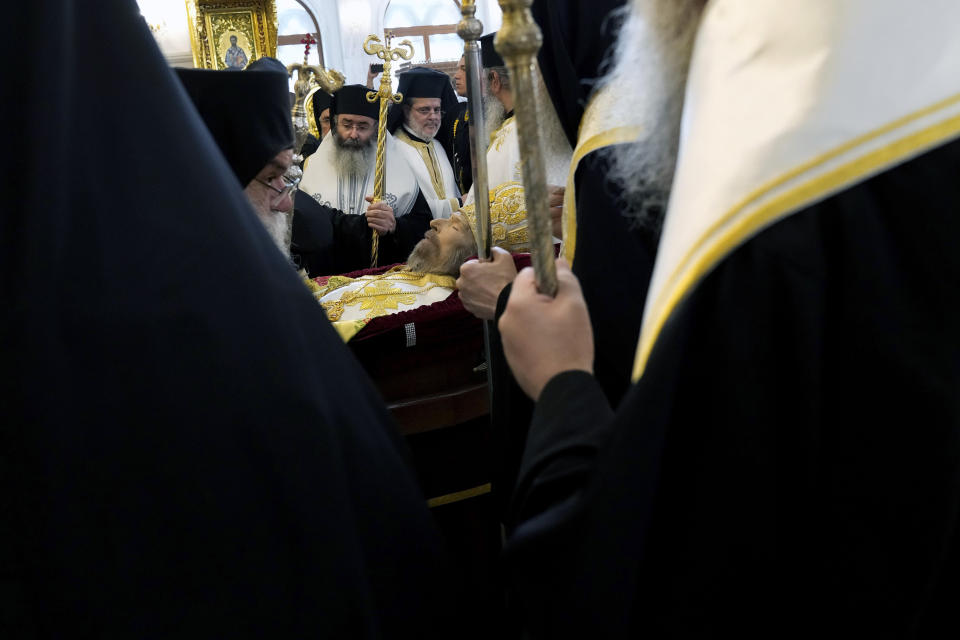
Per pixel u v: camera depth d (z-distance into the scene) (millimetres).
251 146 1362
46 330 608
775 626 489
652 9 633
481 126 1053
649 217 889
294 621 666
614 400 1024
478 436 1620
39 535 606
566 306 675
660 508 509
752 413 462
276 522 668
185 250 668
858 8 473
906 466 447
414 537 779
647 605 513
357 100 3033
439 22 8953
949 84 467
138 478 629
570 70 1125
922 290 451
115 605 621
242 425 660
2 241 622
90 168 649
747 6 522
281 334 703
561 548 533
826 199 463
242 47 4234
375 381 1480
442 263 1521
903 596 459
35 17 644
